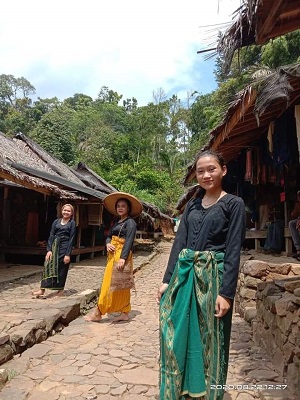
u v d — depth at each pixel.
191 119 50.97
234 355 3.60
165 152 46.88
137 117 55.97
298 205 6.98
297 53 11.33
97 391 2.89
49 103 69.62
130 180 36.34
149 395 2.86
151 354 3.75
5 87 66.12
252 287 5.08
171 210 36.53
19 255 12.23
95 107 68.50
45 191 9.72
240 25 2.64
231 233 2.26
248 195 9.57
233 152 7.46
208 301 2.22
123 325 4.84
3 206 11.92
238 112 4.26
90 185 17.36
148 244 21.91
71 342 4.11
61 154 33.78
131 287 5.06
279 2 2.31
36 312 4.70
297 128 4.01
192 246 2.37
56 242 6.32
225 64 2.99
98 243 14.95
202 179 2.44
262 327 3.82
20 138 15.62
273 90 2.98
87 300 6.20
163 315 2.36
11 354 3.52
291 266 5.05
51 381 3.07
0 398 2.70
